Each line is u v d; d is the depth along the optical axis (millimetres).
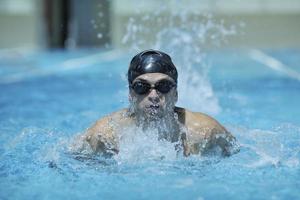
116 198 6953
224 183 7543
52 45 36031
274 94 17438
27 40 35562
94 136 8617
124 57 28359
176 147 8469
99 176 7898
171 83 8000
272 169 8203
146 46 18391
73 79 21547
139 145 8438
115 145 8508
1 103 16422
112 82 20438
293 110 14602
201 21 22078
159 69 7992
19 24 35406
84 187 7426
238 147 9117
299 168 8281
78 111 14641
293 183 7562
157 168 8156
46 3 35562
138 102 8094
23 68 25797
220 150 8734
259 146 9469
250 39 34469
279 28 35031
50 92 18391
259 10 34656
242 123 12547
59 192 7250
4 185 7613
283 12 35031
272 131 10820
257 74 22406
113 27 33500
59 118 13586
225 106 14930
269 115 13797
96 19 35250
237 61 27109
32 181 7777
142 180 7656
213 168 8195
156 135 8438
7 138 11008
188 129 8531
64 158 8766
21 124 12789
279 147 9461
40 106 15664
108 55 29891
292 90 18359
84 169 8227
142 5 30969
